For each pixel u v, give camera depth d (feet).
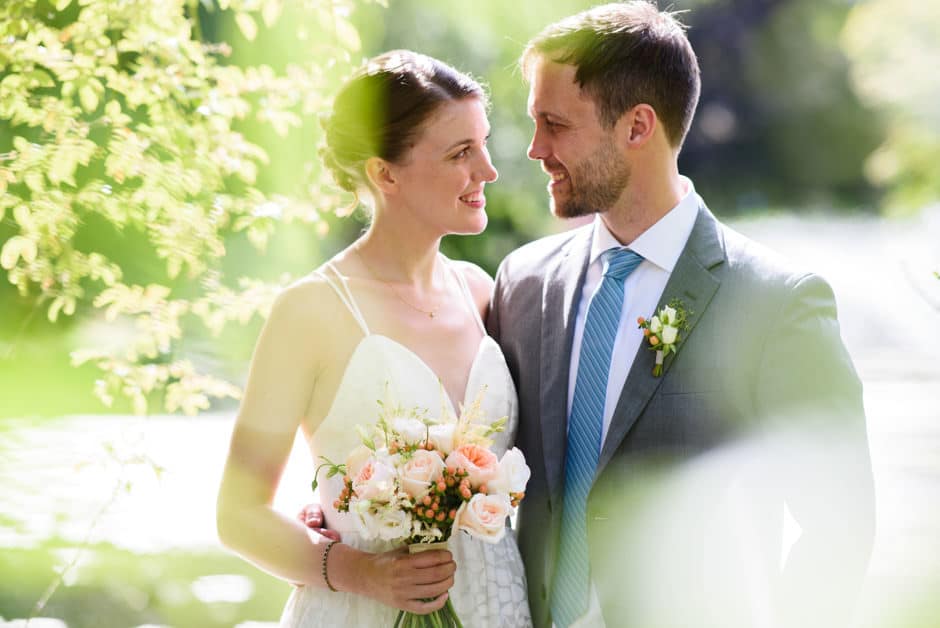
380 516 8.57
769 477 9.40
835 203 89.66
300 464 24.21
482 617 9.67
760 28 91.50
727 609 9.21
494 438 10.04
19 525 20.40
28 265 13.06
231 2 13.75
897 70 56.59
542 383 10.00
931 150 57.00
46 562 19.35
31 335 20.40
